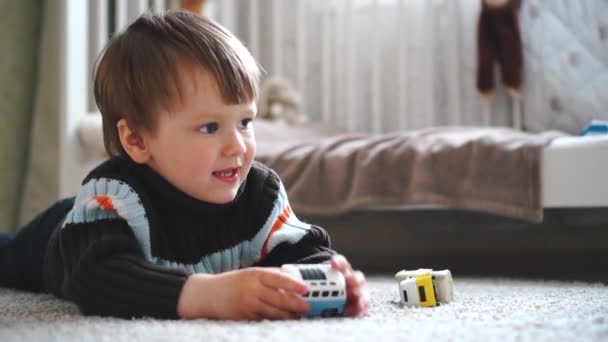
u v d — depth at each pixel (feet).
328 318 2.27
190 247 2.76
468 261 6.01
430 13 7.32
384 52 7.66
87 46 6.07
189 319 2.28
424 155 4.91
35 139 6.04
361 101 7.73
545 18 6.61
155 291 2.30
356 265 6.02
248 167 2.69
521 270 5.43
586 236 5.55
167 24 2.71
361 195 5.05
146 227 2.59
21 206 6.10
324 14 7.77
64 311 2.70
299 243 2.90
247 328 1.99
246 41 8.16
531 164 4.59
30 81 6.18
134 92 2.67
